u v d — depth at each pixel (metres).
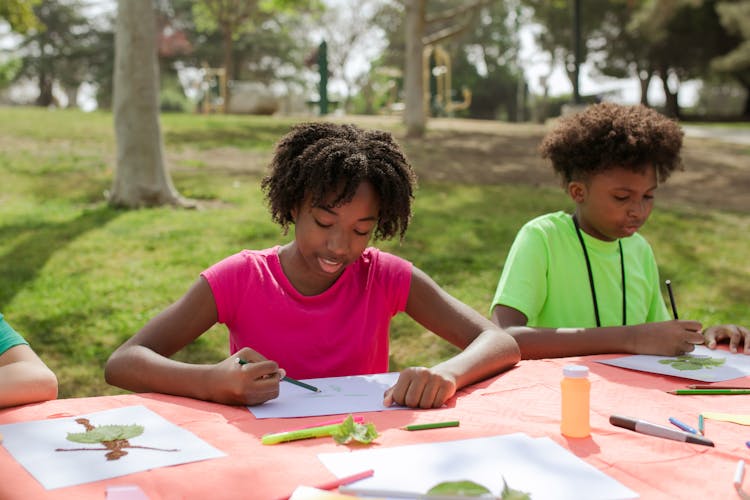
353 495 1.37
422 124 16.69
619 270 3.08
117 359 2.20
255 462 1.53
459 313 2.53
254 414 1.87
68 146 12.62
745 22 30.95
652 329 2.57
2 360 2.07
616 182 2.84
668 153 2.86
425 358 5.20
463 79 49.16
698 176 13.21
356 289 2.53
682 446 1.64
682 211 10.04
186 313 2.38
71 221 8.16
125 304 5.88
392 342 5.43
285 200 2.31
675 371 2.30
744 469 1.51
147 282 6.33
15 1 16.39
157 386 2.09
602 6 37.75
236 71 50.22
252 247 7.34
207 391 1.98
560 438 1.68
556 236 3.05
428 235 8.10
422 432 1.71
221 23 28.48
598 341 2.61
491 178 11.99
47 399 2.00
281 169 2.35
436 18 16.78
